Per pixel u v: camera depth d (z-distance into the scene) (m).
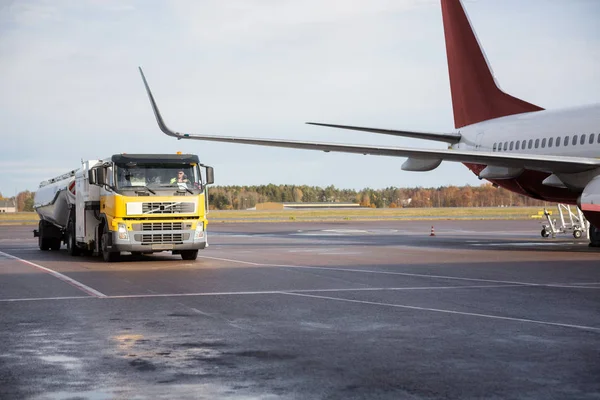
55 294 12.77
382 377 6.36
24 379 6.37
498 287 13.46
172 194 20.06
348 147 24.38
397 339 8.19
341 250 25.03
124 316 10.09
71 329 9.01
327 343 7.98
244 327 9.09
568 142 25.11
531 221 60.44
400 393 5.81
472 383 6.12
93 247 22.33
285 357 7.25
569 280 14.67
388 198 182.88
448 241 30.69
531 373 6.46
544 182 25.19
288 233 40.81
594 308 10.64
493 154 23.30
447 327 8.98
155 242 20.02
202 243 20.39
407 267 17.92
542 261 19.58
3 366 6.89
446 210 109.69
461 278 15.16
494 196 162.00
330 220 69.69
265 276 15.88
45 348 7.77
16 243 33.06
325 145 24.53
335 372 6.57
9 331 8.88
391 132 27.16
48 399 5.71
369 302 11.43
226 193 190.50
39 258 22.70
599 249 24.67
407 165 29.17
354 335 8.47
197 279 15.33
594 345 7.75
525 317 9.77
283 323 9.38
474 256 21.58
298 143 24.56
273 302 11.51
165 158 20.28
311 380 6.27
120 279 15.48
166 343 8.04
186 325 9.27
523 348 7.61
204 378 6.38
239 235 38.41
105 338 8.37
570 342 7.93
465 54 32.81
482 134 30.78
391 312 10.32
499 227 47.44
